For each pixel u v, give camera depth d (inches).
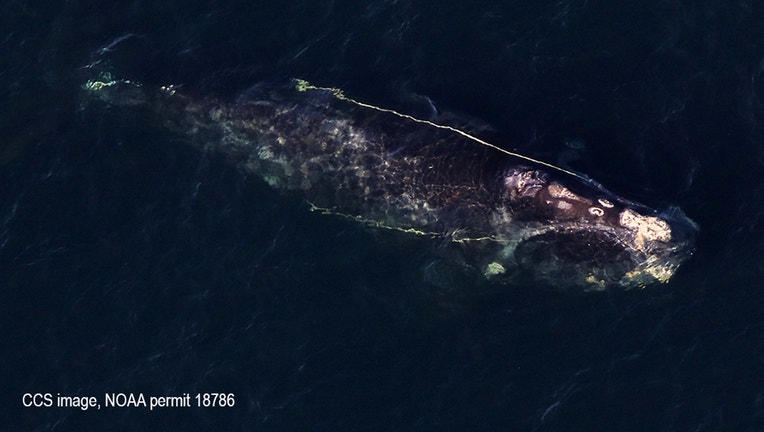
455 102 2087.8
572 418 1806.1
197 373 1892.2
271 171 2054.6
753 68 2116.1
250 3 2265.0
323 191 2022.6
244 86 2116.1
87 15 2272.4
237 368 1892.2
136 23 2252.7
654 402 1811.0
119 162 2103.8
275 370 1884.8
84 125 2142.0
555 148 2007.9
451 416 1820.9
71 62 2210.9
